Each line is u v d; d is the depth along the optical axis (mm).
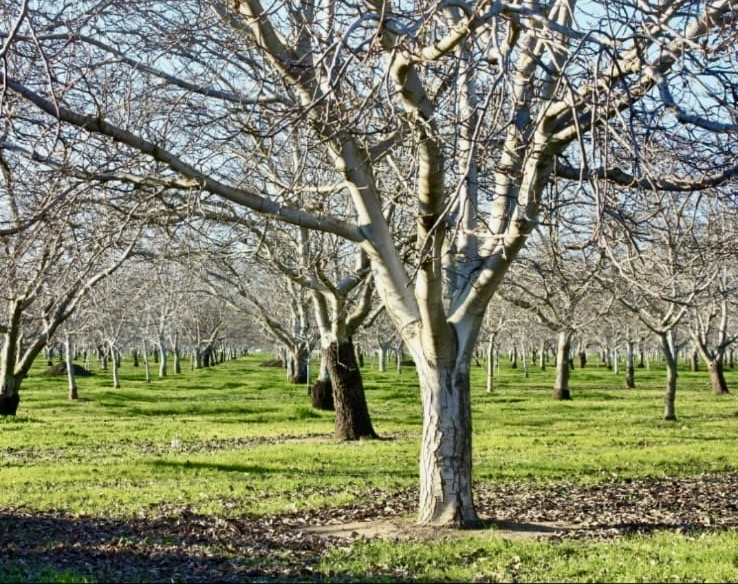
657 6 7344
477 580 8680
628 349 52062
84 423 27531
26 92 8359
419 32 7426
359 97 9430
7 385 27797
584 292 22078
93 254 10656
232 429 25938
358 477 15805
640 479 15812
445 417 10977
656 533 10922
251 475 16031
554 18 9258
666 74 6652
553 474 16266
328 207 14578
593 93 6824
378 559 9531
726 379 63188
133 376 66688
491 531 10750
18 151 8570
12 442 21844
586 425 27031
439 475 11031
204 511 12492
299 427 26406
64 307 19000
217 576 9008
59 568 9242
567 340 40344
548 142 9133
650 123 6625
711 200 10859
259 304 32438
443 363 10906
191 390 48625
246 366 91250
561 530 11156
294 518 12117
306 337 42312
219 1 9625
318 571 9133
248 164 13141
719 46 6090
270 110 9500
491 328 47156
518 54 9430
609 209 8859
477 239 11086
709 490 14648
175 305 46562
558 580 8586
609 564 9141
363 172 10469
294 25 9828
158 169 10453
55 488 14547
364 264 21969
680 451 19609
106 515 12227
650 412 32438
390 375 67188
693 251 12828
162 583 8648
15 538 10727
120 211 10312
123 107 9945
